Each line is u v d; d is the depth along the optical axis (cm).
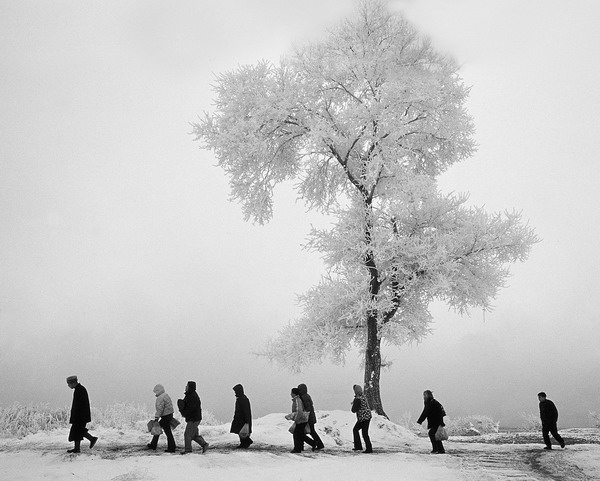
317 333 2241
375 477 1016
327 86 2358
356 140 2281
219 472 1029
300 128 2383
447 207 2191
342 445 1570
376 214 2195
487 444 1719
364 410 1386
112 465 1084
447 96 2348
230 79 2348
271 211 2598
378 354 2167
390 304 2117
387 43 2373
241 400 1359
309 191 2628
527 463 1280
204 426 1855
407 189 2139
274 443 1491
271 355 2261
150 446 1295
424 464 1191
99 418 2055
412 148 2530
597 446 1586
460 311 2334
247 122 2266
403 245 2127
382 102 2258
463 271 2253
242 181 2470
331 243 2178
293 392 1346
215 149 2362
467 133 2483
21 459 1223
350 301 2170
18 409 2047
